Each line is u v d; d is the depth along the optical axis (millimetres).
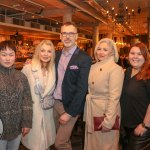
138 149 2199
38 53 2600
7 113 2096
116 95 2305
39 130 2559
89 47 21297
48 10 11977
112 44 2467
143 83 2166
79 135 4008
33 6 10586
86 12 12000
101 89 2416
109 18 11594
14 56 2176
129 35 24641
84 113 2611
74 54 2559
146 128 2141
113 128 2361
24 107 2277
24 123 2270
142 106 2191
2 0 9438
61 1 10078
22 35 15805
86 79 2492
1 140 2129
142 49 2213
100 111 2426
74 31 2557
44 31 14297
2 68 2139
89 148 2586
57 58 2676
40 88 2537
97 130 2422
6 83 2109
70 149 2686
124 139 2408
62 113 2604
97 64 2514
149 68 2174
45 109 2604
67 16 11609
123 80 2363
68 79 2525
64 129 2600
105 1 9836
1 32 13883
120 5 9281
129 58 2297
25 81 2291
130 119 2271
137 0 10109
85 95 2535
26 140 2588
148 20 13664
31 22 13359
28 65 2625
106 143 2482
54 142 2762
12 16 11914
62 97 2559
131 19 15250
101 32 21875
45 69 2635
